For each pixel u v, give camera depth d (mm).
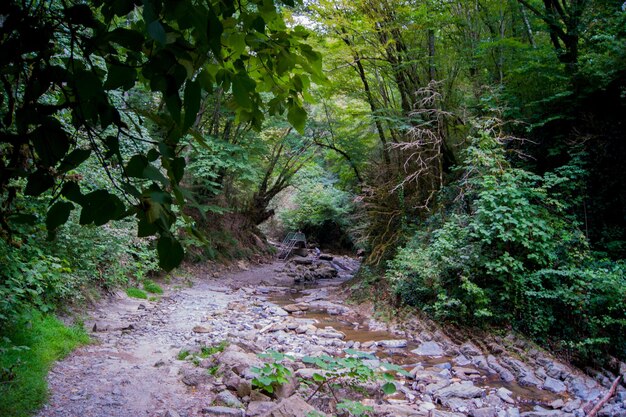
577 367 5938
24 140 914
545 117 8375
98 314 7176
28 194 908
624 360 5719
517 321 6656
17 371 3855
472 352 6461
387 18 9320
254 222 20078
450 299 7086
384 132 11570
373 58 9594
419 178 9672
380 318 8508
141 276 9680
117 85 854
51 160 923
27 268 4379
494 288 7016
